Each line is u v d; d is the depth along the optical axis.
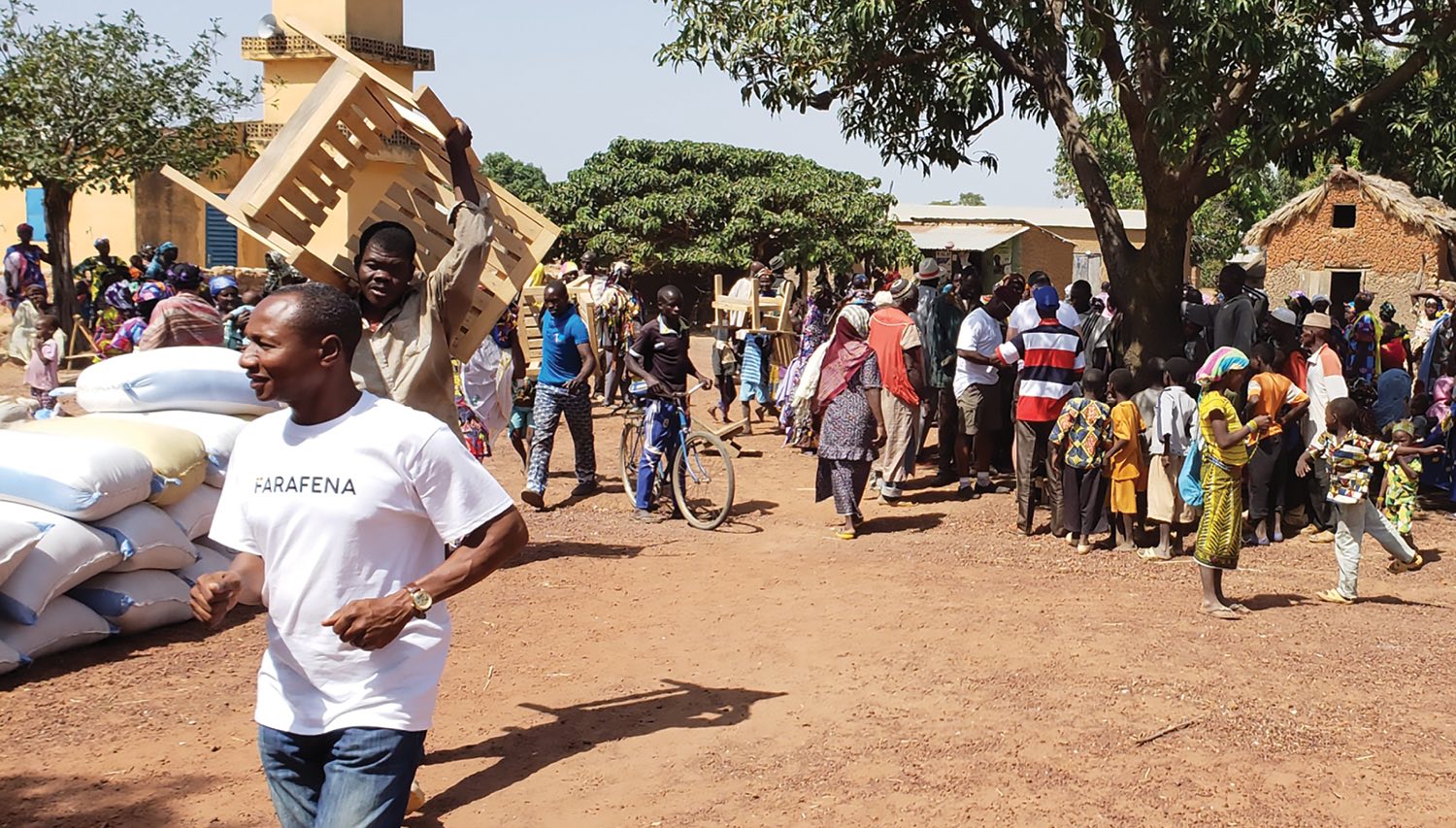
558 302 10.84
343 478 3.23
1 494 6.18
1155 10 10.72
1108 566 8.96
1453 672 6.37
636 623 7.26
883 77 12.73
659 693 6.04
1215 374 7.49
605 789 4.91
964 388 11.50
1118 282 11.92
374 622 3.16
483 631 7.09
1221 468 7.41
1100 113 10.82
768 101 12.34
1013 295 13.26
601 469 13.02
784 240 34.56
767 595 7.93
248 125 22.70
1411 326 25.45
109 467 6.34
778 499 11.57
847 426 9.81
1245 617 7.46
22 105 17.92
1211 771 5.05
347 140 6.72
